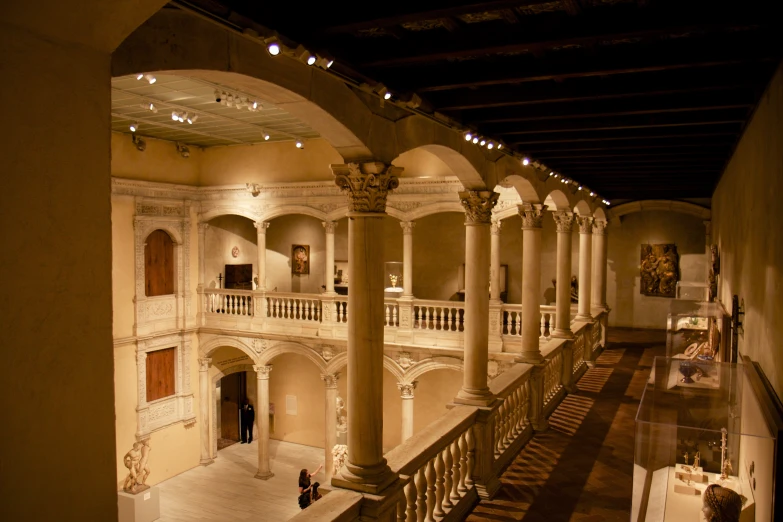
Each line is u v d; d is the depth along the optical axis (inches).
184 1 143.8
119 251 735.1
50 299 90.4
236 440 976.9
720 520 163.9
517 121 319.6
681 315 381.7
